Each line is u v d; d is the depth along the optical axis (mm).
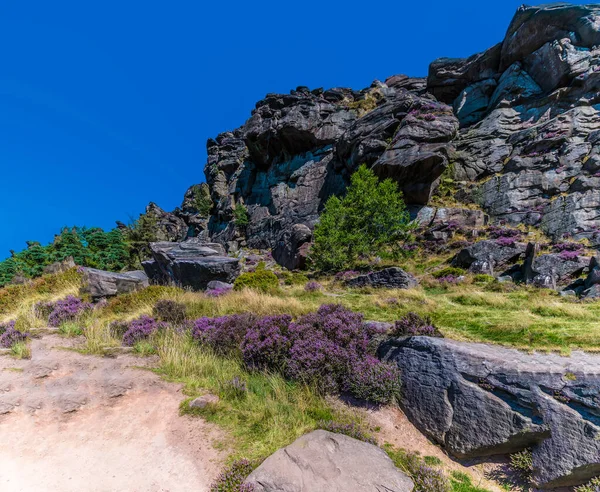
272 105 51906
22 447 4406
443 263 23359
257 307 10664
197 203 65000
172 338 8219
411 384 5770
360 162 35781
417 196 30938
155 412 5355
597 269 13094
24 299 12812
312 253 28516
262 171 54188
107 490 3740
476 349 5426
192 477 3984
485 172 30938
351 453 4164
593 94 28297
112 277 13375
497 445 4496
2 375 6059
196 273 16328
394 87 54188
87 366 6691
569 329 6332
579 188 23656
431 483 3846
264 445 4547
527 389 4570
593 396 4152
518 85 33844
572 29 31125
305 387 5992
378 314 9648
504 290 15234
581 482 3930
